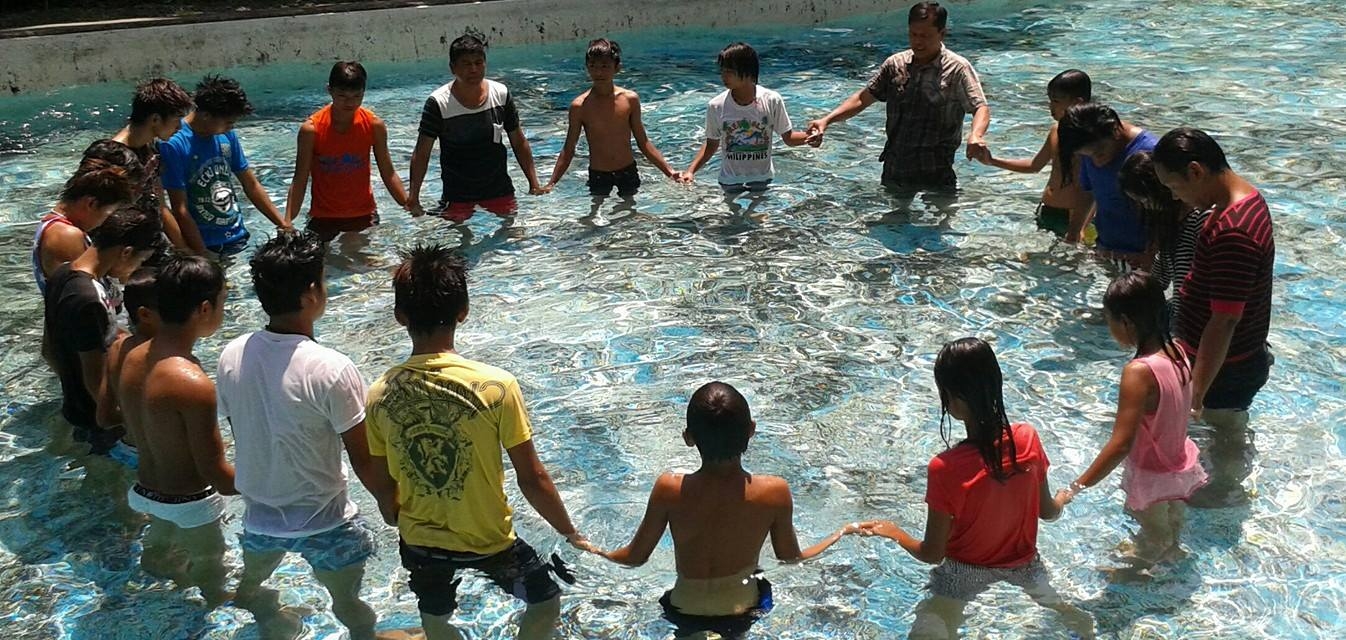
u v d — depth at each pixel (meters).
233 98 6.83
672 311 6.38
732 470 3.76
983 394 3.66
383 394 3.82
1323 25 13.57
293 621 3.93
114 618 3.95
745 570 3.87
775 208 7.98
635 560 3.92
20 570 4.21
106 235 4.88
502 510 3.96
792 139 8.21
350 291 6.69
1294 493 4.49
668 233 7.56
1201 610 3.87
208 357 5.88
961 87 7.88
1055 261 6.88
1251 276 4.41
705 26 14.52
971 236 7.33
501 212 7.98
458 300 3.81
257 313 6.39
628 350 5.93
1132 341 4.26
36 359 5.92
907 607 3.96
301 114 10.82
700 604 3.86
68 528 4.46
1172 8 15.09
